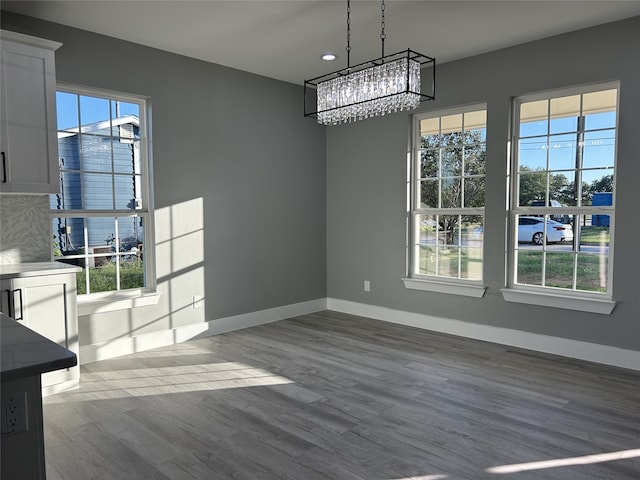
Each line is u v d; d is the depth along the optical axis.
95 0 3.18
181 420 2.80
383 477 2.20
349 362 3.84
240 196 4.88
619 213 3.65
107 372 3.62
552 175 4.09
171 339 4.36
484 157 4.47
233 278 4.85
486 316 4.46
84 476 2.21
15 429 1.24
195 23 3.59
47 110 3.19
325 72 4.91
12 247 3.41
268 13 3.39
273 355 4.03
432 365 3.76
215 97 4.62
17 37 3.03
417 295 4.97
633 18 3.52
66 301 3.20
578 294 3.94
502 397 3.12
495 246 4.37
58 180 3.26
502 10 3.37
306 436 2.60
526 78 4.09
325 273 5.84
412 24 3.61
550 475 2.21
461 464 2.31
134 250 4.19
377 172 5.25
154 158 4.19
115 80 3.91
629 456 2.38
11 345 1.42
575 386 3.30
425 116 4.91
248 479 2.18
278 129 5.21
